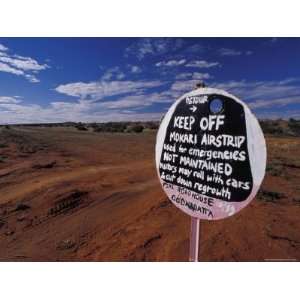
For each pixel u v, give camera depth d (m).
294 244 3.51
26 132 25.05
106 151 14.08
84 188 6.62
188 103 2.26
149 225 4.28
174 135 2.36
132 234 4.07
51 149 14.02
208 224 4.13
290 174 7.11
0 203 5.77
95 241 4.02
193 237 2.28
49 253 3.80
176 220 4.35
